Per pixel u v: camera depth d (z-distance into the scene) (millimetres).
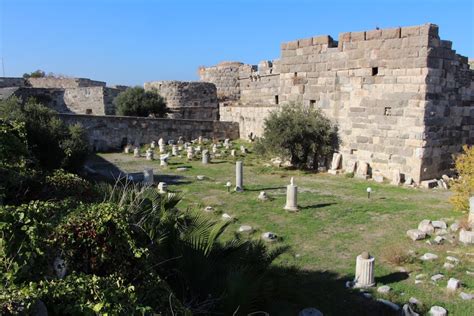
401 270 11570
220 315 7070
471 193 15414
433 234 14117
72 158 22016
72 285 5438
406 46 23109
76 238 6383
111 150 38219
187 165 29734
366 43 24891
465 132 25031
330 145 27094
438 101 23188
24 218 6270
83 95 49438
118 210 7004
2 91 45719
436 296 10023
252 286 7352
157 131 40625
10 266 5762
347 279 11125
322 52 27266
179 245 8023
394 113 23875
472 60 38844
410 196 20312
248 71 52375
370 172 25188
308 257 12703
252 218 16609
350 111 26031
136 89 47938
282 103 29859
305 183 23625
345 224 15742
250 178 25141
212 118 53219
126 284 6094
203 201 19172
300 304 9242
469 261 11906
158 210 9383
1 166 10062
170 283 7516
